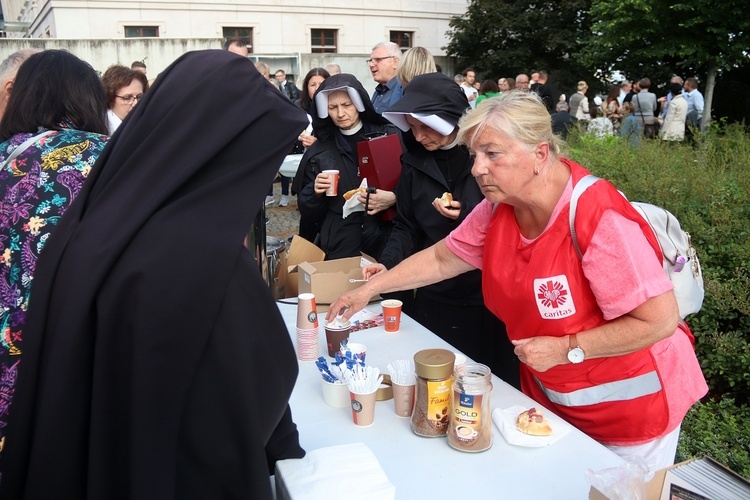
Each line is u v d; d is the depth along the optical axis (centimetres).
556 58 2441
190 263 99
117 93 339
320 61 1773
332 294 244
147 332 96
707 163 459
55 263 102
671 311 148
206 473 106
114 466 99
